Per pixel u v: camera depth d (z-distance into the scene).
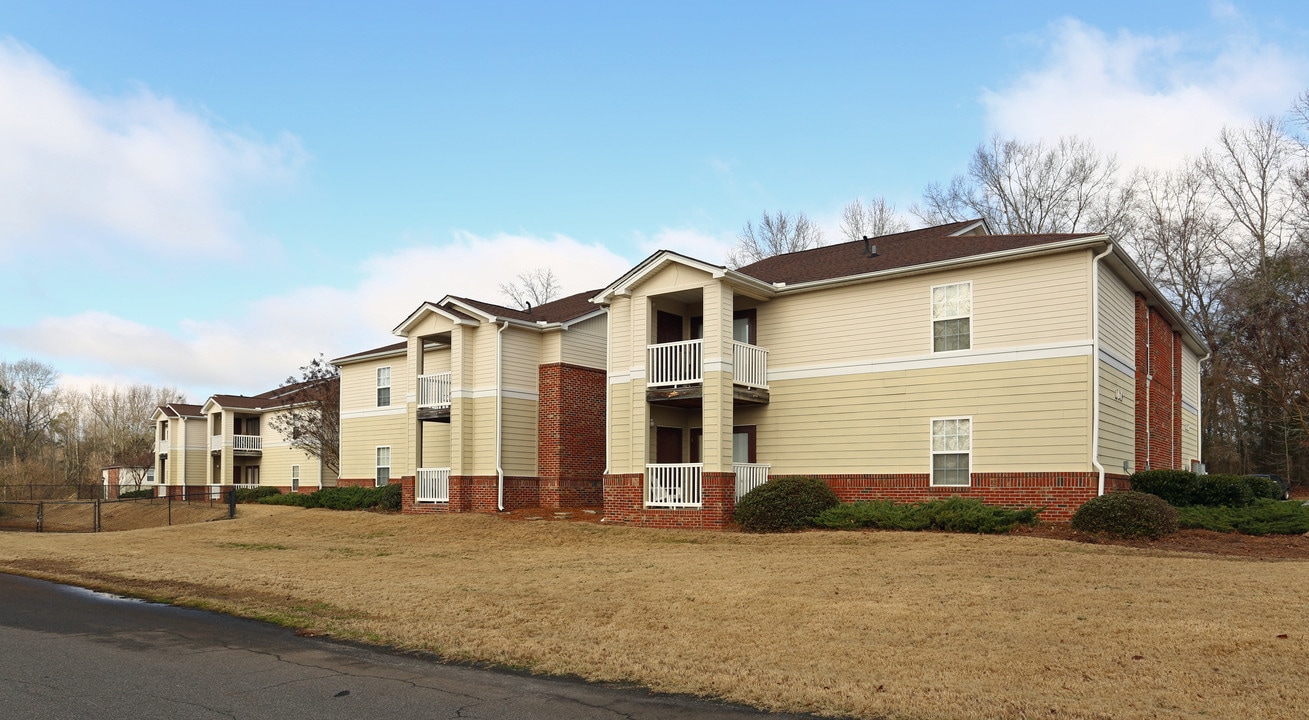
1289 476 43.00
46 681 8.66
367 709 7.64
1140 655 8.64
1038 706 7.24
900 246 25.56
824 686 8.05
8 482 57.03
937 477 20.84
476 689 8.29
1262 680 7.69
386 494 31.31
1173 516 17.72
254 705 7.77
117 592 14.59
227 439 50.47
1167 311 25.66
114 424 96.88
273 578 15.52
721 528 21.81
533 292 64.00
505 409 28.36
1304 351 36.94
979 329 20.56
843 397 22.47
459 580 15.00
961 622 10.36
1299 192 41.69
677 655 9.32
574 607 12.08
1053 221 46.41
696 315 25.94
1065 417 19.23
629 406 24.44
